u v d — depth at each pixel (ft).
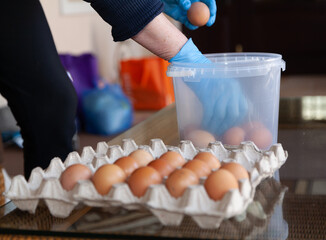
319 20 13.99
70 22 12.36
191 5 3.70
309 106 4.29
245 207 2.05
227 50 14.44
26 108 3.65
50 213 2.24
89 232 1.98
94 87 11.01
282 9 14.10
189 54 3.24
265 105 3.12
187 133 3.27
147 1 2.93
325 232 2.03
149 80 11.80
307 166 2.79
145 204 2.02
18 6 3.51
